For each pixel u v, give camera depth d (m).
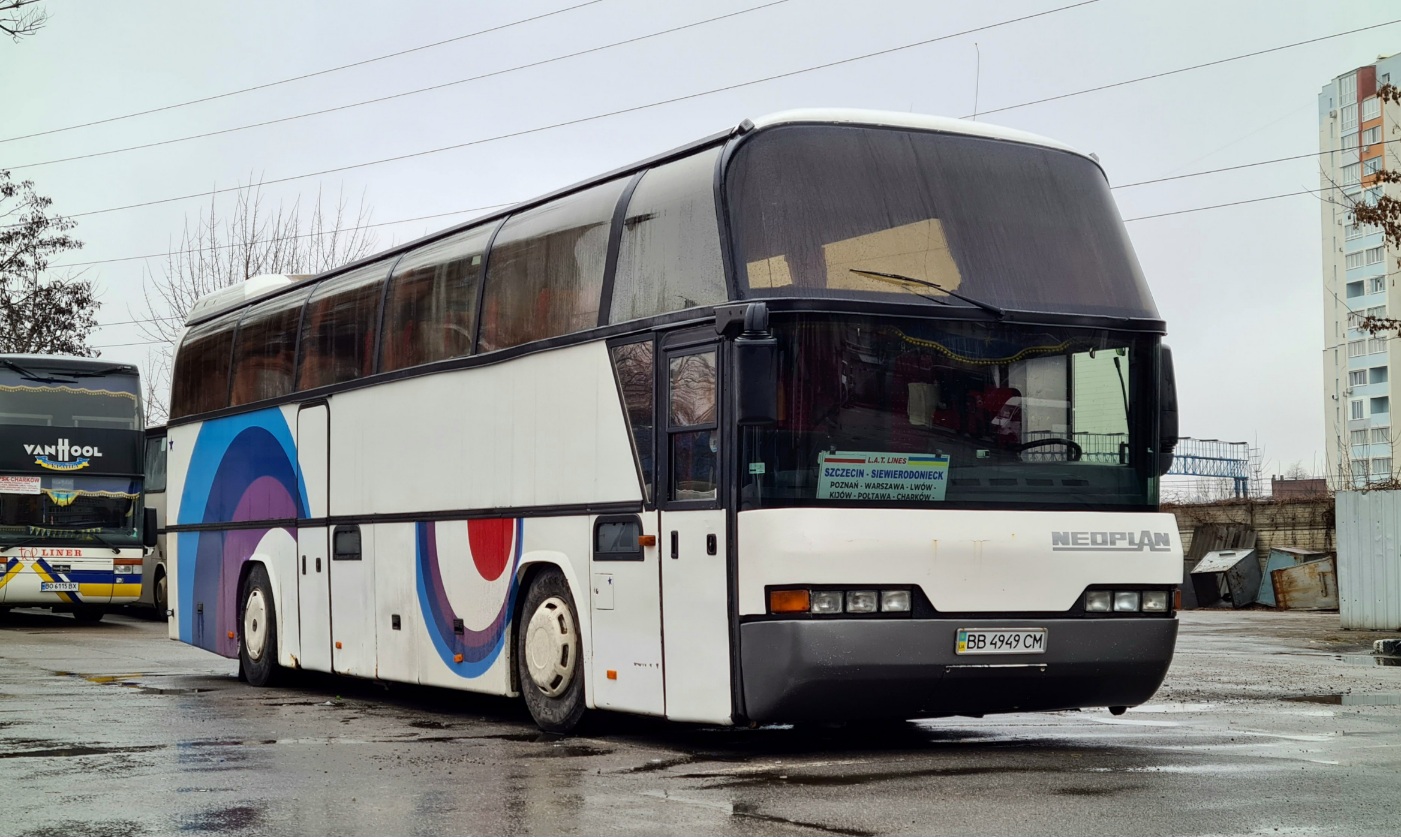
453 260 12.67
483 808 7.46
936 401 9.25
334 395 14.40
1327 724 11.16
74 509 27.72
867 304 9.17
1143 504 9.75
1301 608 33.31
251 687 15.55
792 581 8.80
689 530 9.48
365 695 14.59
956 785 8.00
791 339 9.03
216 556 17.00
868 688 8.88
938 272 9.45
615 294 10.48
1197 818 6.93
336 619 14.20
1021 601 9.23
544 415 11.12
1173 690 14.21
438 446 12.56
